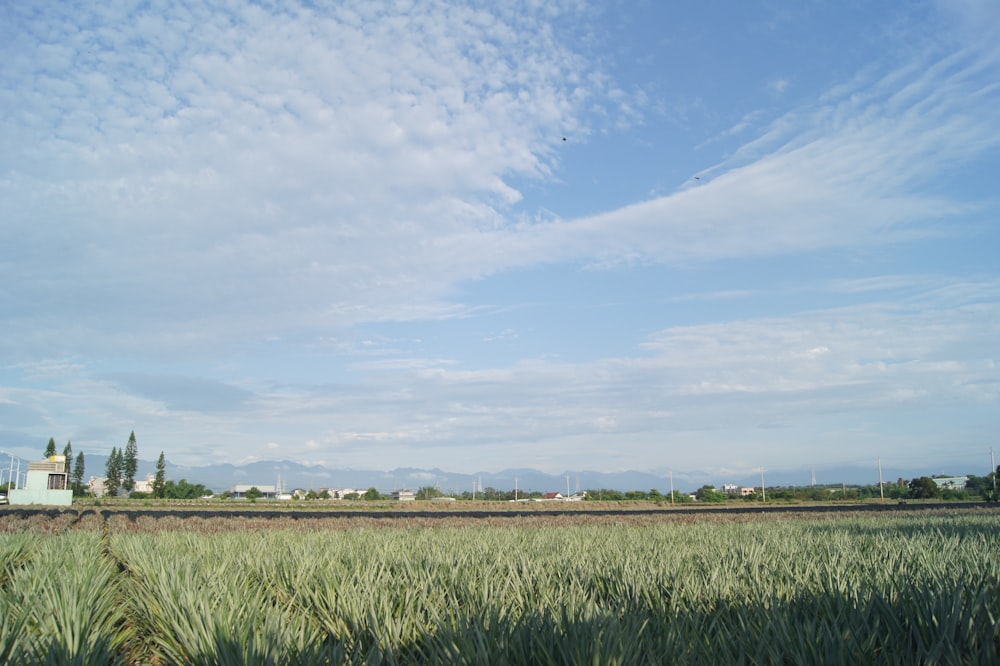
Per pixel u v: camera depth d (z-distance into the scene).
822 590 7.12
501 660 4.99
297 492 115.69
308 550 13.23
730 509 51.84
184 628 6.68
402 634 6.35
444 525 30.25
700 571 9.31
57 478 59.41
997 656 5.16
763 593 7.14
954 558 10.47
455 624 6.01
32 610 7.61
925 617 5.67
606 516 37.91
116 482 107.38
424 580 8.39
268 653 5.48
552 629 5.52
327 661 5.48
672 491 80.31
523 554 11.52
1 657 5.92
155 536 19.64
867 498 79.00
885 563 9.58
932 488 75.00
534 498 107.62
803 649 5.03
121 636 7.84
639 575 8.41
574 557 11.33
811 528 21.42
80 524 30.17
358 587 8.02
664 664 5.00
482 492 109.25
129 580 11.04
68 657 5.87
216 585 8.73
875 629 5.46
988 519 24.88
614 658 4.82
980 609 5.71
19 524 27.56
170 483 102.25
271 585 9.62
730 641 5.52
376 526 29.52
